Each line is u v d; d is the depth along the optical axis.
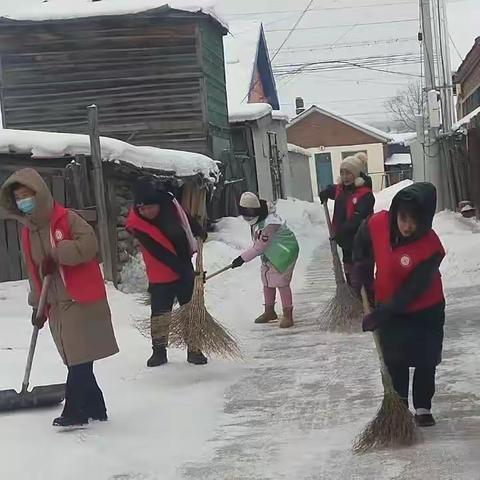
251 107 24.66
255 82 35.19
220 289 12.27
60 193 11.30
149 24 19.22
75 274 5.60
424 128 20.20
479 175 17.16
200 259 7.54
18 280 11.23
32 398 6.16
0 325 9.36
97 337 5.66
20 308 10.22
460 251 13.10
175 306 9.36
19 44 19.56
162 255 7.50
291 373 7.17
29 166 11.41
